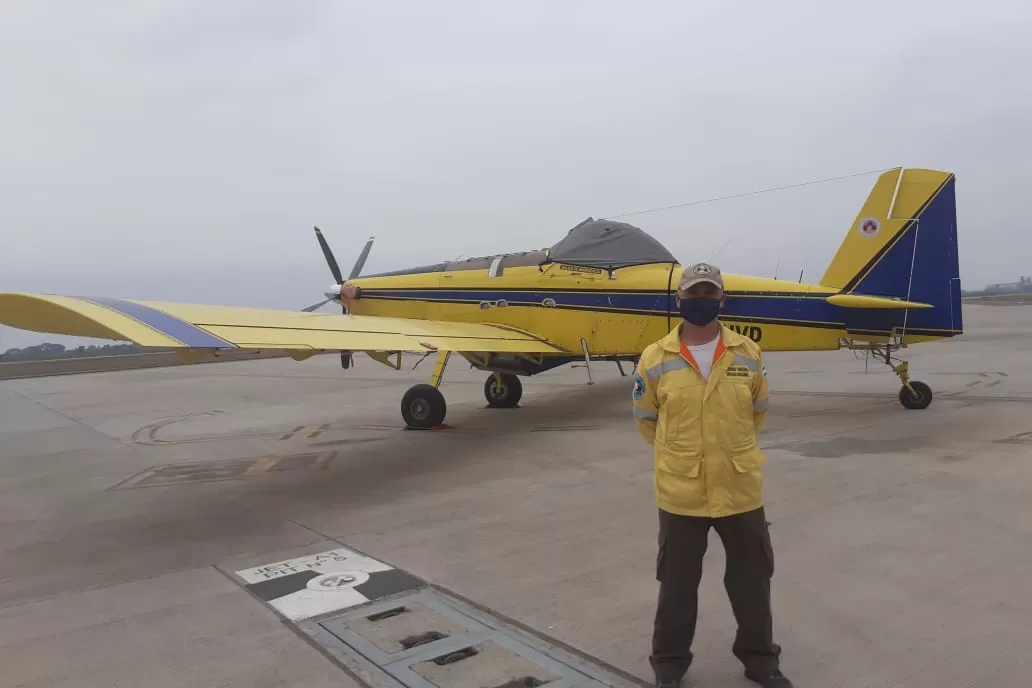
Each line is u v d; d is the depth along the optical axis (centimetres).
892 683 239
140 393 1405
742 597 239
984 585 318
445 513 472
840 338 792
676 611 241
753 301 814
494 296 930
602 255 879
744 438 239
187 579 364
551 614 303
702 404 239
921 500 454
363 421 923
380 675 254
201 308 567
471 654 269
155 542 432
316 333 592
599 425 818
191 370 2023
